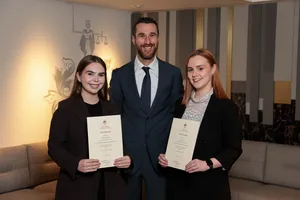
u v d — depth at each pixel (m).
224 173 2.43
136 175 2.78
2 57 3.73
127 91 2.82
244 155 4.09
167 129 2.82
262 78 4.41
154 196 2.79
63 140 2.34
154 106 2.79
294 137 4.24
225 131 2.38
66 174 2.33
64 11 4.33
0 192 3.48
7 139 3.84
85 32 4.60
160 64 2.89
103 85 2.44
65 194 2.31
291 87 4.23
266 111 4.40
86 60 2.34
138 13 5.22
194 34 4.84
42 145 3.91
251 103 4.50
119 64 5.14
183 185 2.48
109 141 2.37
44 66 4.14
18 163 3.65
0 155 3.53
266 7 4.35
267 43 4.36
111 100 2.89
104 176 2.40
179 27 4.94
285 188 3.80
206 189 2.39
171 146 2.49
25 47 3.94
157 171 2.77
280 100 4.31
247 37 4.48
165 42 5.06
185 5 4.54
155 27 2.79
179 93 2.88
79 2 4.39
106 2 4.38
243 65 4.53
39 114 4.14
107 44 4.93
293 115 4.23
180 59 4.96
